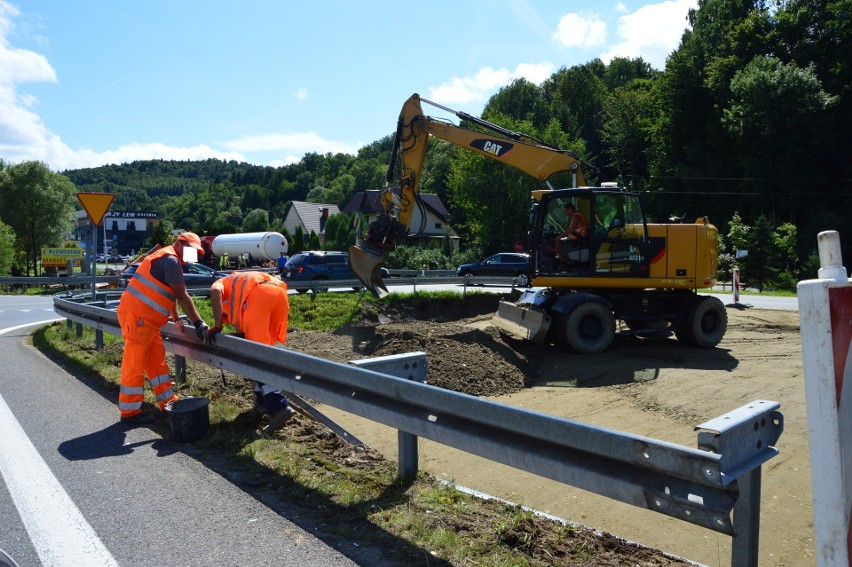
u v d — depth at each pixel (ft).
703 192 165.78
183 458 15.83
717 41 181.88
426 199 223.51
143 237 414.82
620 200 40.29
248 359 18.37
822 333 5.24
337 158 578.66
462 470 19.99
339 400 14.79
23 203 179.01
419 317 57.52
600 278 40.29
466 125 49.62
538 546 11.25
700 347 41.86
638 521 16.56
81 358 29.91
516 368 35.01
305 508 12.72
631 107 214.90
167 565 10.46
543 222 41.55
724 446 7.87
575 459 9.75
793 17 162.71
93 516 12.40
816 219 139.33
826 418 5.27
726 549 14.93
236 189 603.67
